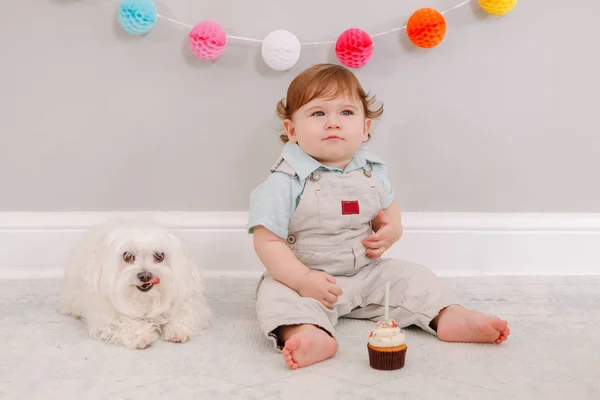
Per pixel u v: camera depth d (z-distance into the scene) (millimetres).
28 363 1210
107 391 1077
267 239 1480
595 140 1884
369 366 1187
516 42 1836
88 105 1825
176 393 1067
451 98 1849
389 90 1837
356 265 1536
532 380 1109
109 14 1793
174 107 1833
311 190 1502
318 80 1493
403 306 1419
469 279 1827
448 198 1873
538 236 1877
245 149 1855
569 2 1827
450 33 1822
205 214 1863
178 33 1803
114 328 1350
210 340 1353
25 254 1854
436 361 1207
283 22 1807
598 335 1360
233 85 1828
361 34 1732
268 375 1146
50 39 1798
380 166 1612
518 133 1870
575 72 1854
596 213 1882
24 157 1842
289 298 1334
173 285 1335
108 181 1858
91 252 1375
